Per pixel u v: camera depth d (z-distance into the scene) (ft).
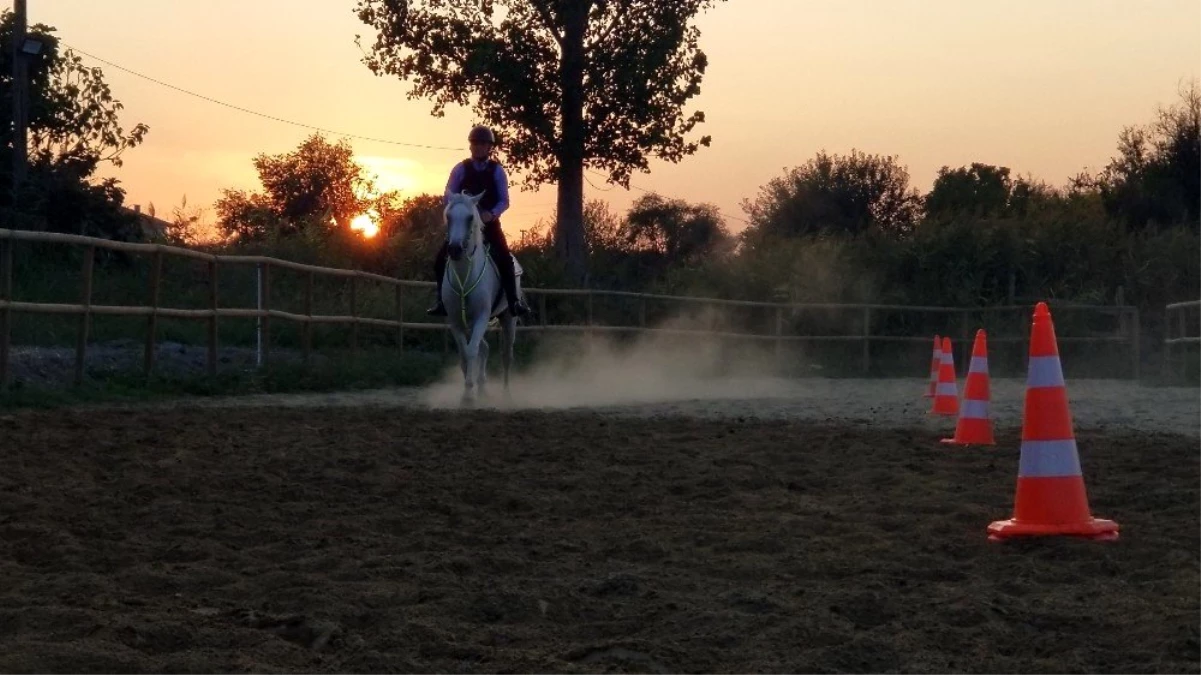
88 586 15.07
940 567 16.66
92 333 53.47
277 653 12.60
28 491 21.29
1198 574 15.79
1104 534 18.12
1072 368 78.28
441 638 13.16
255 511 20.25
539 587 15.39
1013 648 13.10
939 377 40.86
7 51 76.79
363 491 22.54
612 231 149.28
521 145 94.17
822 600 14.83
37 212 66.39
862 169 151.84
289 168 178.91
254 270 71.41
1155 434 33.45
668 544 18.17
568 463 26.03
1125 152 124.16
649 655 12.75
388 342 66.18
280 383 47.78
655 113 93.35
